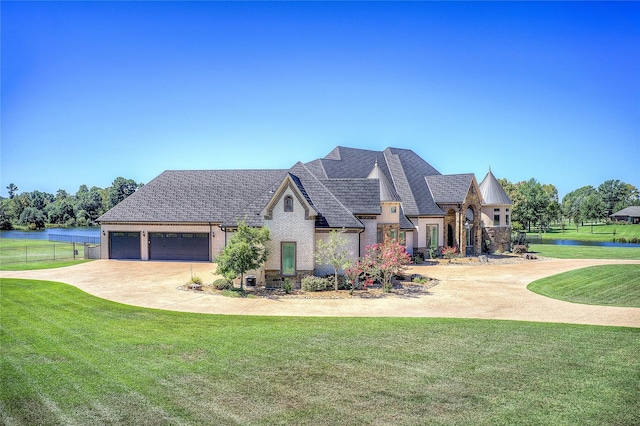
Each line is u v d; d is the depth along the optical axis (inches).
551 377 516.7
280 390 485.1
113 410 438.9
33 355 600.4
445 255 1763.0
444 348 625.0
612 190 7234.3
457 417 422.3
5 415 428.8
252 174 1946.4
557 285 1167.0
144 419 420.8
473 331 713.6
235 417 424.2
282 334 697.6
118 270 1475.1
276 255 1139.3
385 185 1482.5
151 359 582.9
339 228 1162.6
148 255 1774.1
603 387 487.8
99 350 621.0
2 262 1706.4
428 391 480.7
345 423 411.8
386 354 600.4
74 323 773.3
